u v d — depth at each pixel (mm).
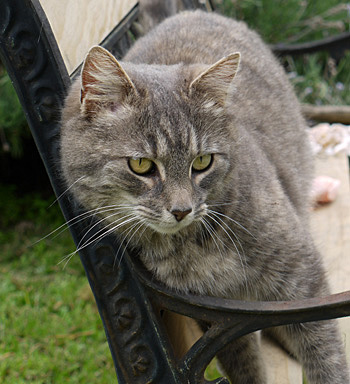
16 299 4605
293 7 6441
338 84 6199
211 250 2326
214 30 3477
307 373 2629
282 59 5219
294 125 3516
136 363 2158
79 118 2182
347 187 3852
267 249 2350
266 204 2402
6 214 5727
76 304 4535
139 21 3562
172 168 2162
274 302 1993
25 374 3873
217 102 2289
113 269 2107
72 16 2447
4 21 1884
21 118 5020
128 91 2148
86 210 2242
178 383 2107
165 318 2539
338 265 3062
